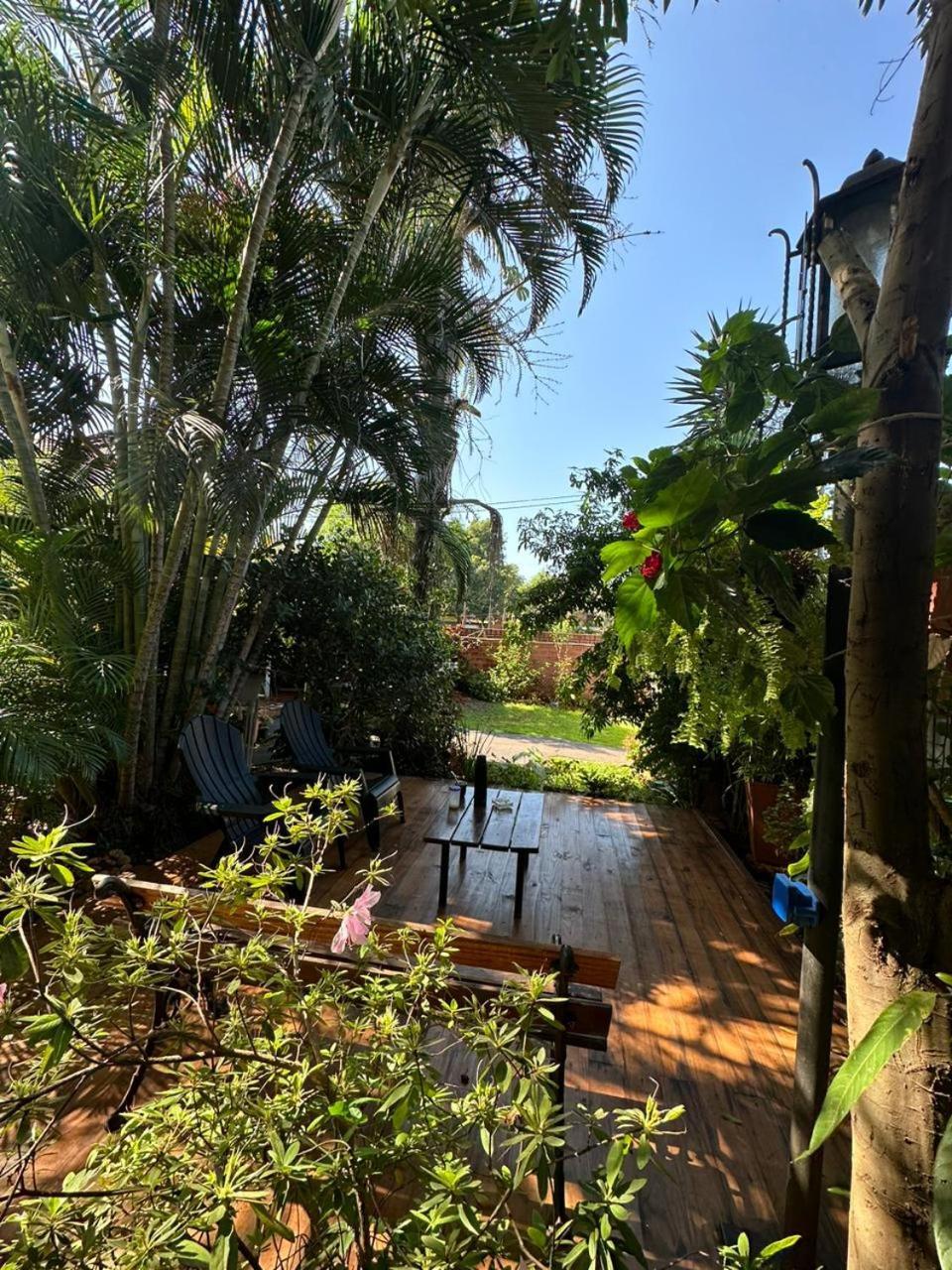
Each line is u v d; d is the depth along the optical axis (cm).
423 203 388
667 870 335
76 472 319
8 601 274
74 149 271
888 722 70
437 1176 75
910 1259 62
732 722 110
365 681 475
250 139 302
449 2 227
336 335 360
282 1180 73
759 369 104
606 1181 75
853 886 73
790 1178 110
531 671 999
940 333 70
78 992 87
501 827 287
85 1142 137
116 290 293
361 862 325
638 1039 195
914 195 70
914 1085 64
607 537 450
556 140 284
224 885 103
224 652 400
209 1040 95
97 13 257
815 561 120
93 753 262
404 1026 95
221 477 272
